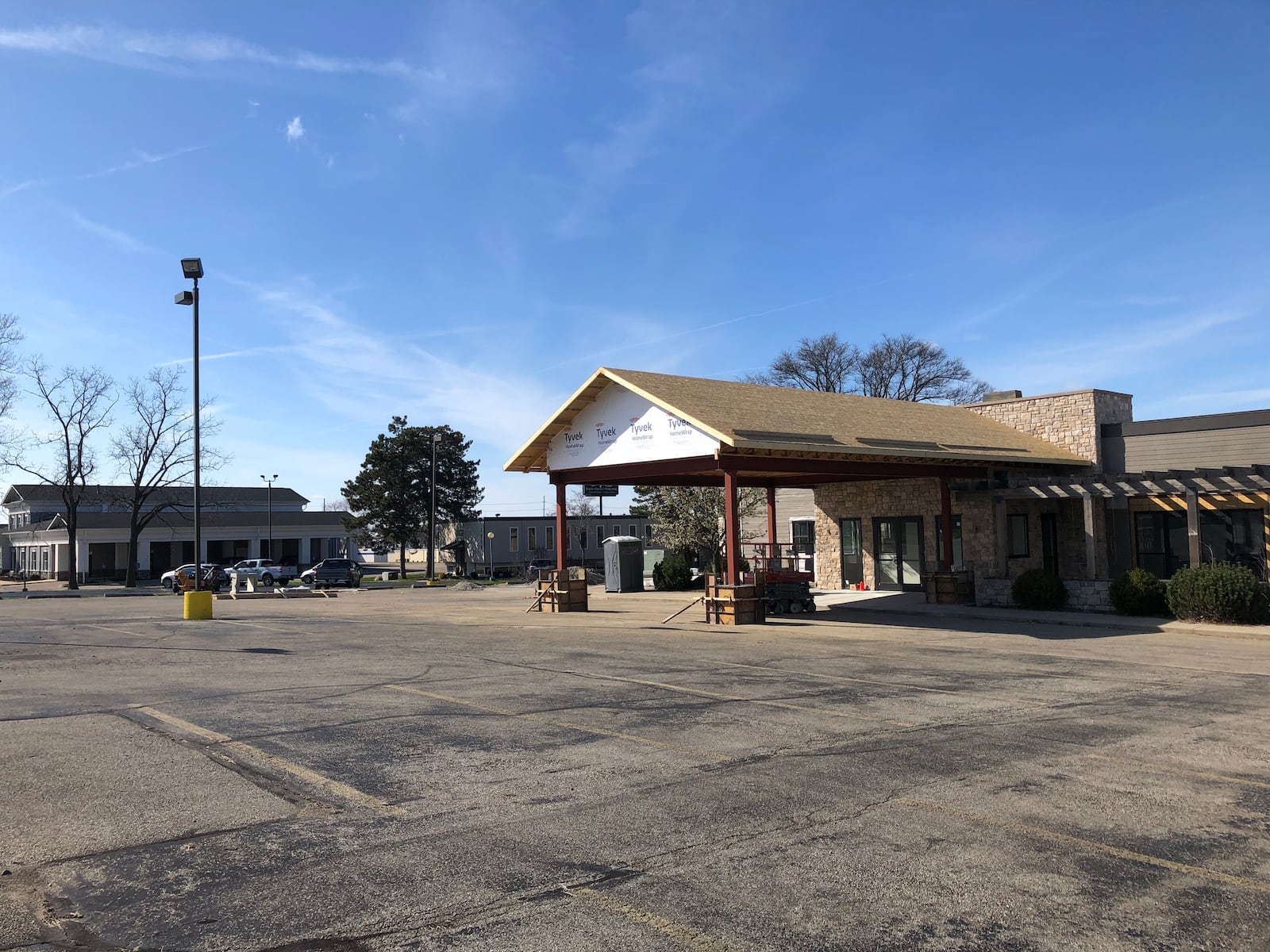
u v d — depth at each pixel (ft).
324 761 25.46
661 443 69.36
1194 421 81.56
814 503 112.57
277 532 240.32
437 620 75.92
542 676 41.60
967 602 79.56
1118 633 60.64
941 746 27.43
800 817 20.57
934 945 14.25
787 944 14.25
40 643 56.49
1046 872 17.28
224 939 14.43
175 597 127.03
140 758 25.54
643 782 23.39
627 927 14.85
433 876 17.07
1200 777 23.86
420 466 220.02
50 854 18.13
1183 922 15.12
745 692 37.24
